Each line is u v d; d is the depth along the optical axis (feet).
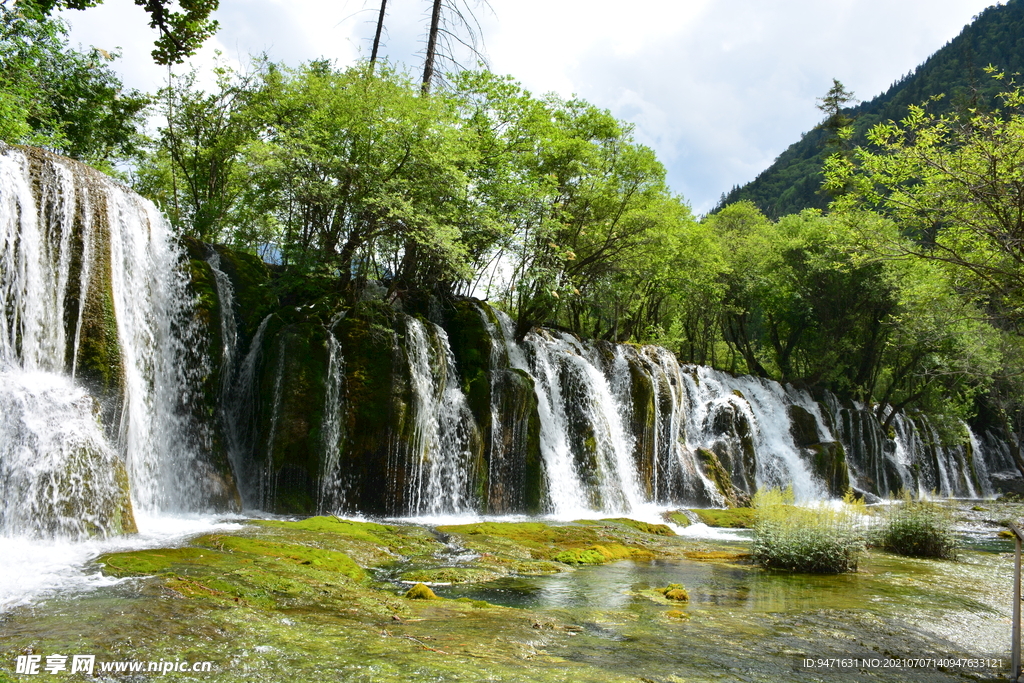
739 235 176.55
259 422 68.18
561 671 23.38
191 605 27.55
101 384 53.01
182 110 90.33
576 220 110.83
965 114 50.72
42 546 39.29
